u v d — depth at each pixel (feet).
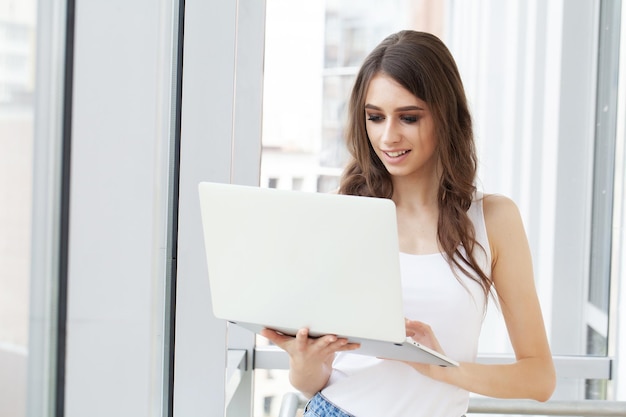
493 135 10.48
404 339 4.94
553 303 10.60
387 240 4.84
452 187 6.48
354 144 6.78
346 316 5.08
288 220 5.07
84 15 3.48
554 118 10.53
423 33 6.54
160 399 7.12
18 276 3.07
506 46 10.43
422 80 6.30
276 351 10.09
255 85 10.05
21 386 3.12
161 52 3.79
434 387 6.16
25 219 3.10
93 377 3.61
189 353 7.38
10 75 2.93
